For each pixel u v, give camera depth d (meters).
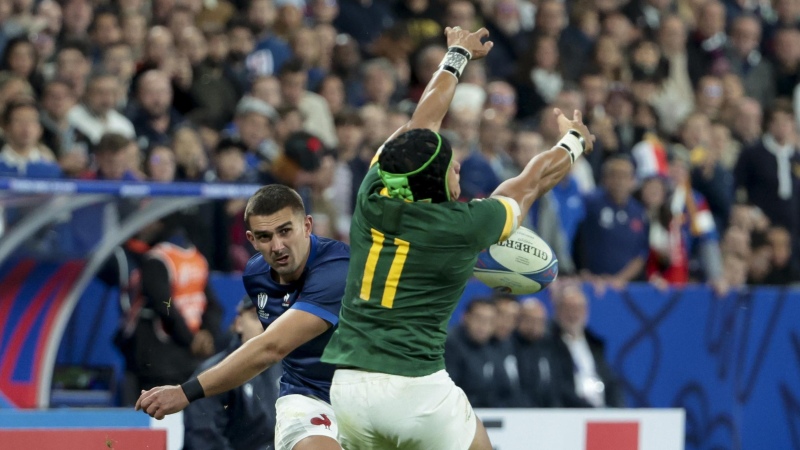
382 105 39.81
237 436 21.67
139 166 32.22
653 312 35.75
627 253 36.78
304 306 17.88
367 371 16.66
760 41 53.91
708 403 36.28
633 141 43.56
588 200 37.03
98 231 27.11
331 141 38.38
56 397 27.55
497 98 40.91
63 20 38.19
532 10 50.12
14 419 22.00
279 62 40.78
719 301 36.47
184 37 37.69
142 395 17.16
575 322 33.28
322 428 19.02
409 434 16.73
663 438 26.66
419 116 17.88
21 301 26.94
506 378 31.69
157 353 27.25
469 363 31.31
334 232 32.72
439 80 18.22
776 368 37.12
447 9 45.66
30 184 24.77
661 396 35.75
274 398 21.94
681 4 53.81
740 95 48.94
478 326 31.44
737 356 36.69
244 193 27.23
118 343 27.47
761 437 36.84
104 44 37.56
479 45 18.69
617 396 33.53
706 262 38.91
